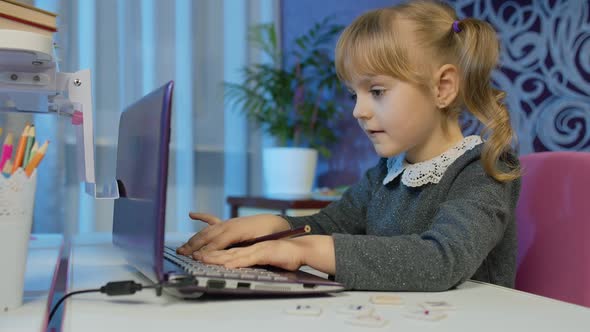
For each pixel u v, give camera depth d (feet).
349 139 9.01
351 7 9.14
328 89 8.90
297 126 8.39
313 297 2.02
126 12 7.95
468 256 2.27
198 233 2.91
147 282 2.19
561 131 7.82
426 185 3.03
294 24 9.09
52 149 7.41
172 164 8.20
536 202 3.31
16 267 1.84
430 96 2.85
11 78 2.25
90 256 2.91
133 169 2.25
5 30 1.94
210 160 8.52
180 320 1.65
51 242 3.59
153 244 1.85
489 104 3.00
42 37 2.01
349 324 1.63
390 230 3.20
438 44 2.85
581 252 3.06
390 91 2.76
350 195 3.73
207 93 8.46
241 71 8.57
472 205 2.51
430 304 1.88
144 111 2.12
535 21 7.97
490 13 8.21
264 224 2.95
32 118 7.09
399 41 2.74
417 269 2.18
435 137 3.06
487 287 2.31
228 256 2.27
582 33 7.67
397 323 1.66
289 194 7.96
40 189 7.40
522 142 8.04
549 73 7.89
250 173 8.78
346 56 2.83
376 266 2.17
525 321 1.72
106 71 7.84
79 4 7.67
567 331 1.61
